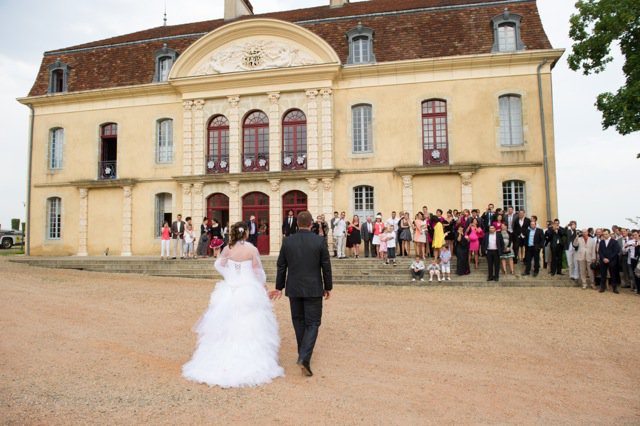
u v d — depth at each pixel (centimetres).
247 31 2014
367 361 612
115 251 2138
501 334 768
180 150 2111
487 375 569
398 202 1898
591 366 618
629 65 1482
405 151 1903
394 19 1997
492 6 1931
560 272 1328
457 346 697
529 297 1097
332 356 630
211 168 2075
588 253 1230
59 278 1297
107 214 2169
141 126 2152
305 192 1962
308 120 1972
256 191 2011
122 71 2206
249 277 558
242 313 534
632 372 597
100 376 525
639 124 1416
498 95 1845
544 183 1797
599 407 475
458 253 1365
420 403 469
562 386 537
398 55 1917
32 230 2236
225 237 1928
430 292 1166
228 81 2031
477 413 447
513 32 1858
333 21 2058
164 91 2131
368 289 1221
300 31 1950
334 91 1981
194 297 1041
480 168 1838
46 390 476
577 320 875
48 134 2258
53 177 2234
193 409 437
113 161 2195
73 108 2228
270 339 546
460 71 1872
